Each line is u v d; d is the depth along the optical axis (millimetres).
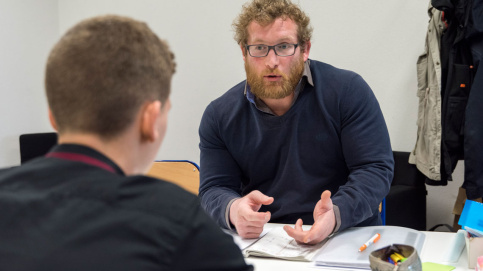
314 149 1449
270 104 1453
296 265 1068
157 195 565
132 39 621
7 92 3453
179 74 3412
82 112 590
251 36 1385
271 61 1353
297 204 1448
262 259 1116
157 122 645
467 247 1070
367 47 2824
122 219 528
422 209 2541
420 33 2680
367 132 1403
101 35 612
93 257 500
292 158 1450
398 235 1208
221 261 561
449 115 2355
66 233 515
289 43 1366
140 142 636
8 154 3486
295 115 1430
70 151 591
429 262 1070
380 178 1349
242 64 3182
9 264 500
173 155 3506
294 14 1384
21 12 3527
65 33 644
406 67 2736
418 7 2668
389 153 1427
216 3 3223
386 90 2805
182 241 534
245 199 1311
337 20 2883
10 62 3463
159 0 3438
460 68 2320
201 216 572
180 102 3434
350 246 1149
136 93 604
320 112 1428
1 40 3391
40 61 3699
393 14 2736
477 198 2256
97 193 549
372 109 1437
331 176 1469
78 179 562
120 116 598
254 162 1497
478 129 2225
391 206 2420
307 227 1335
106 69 590
